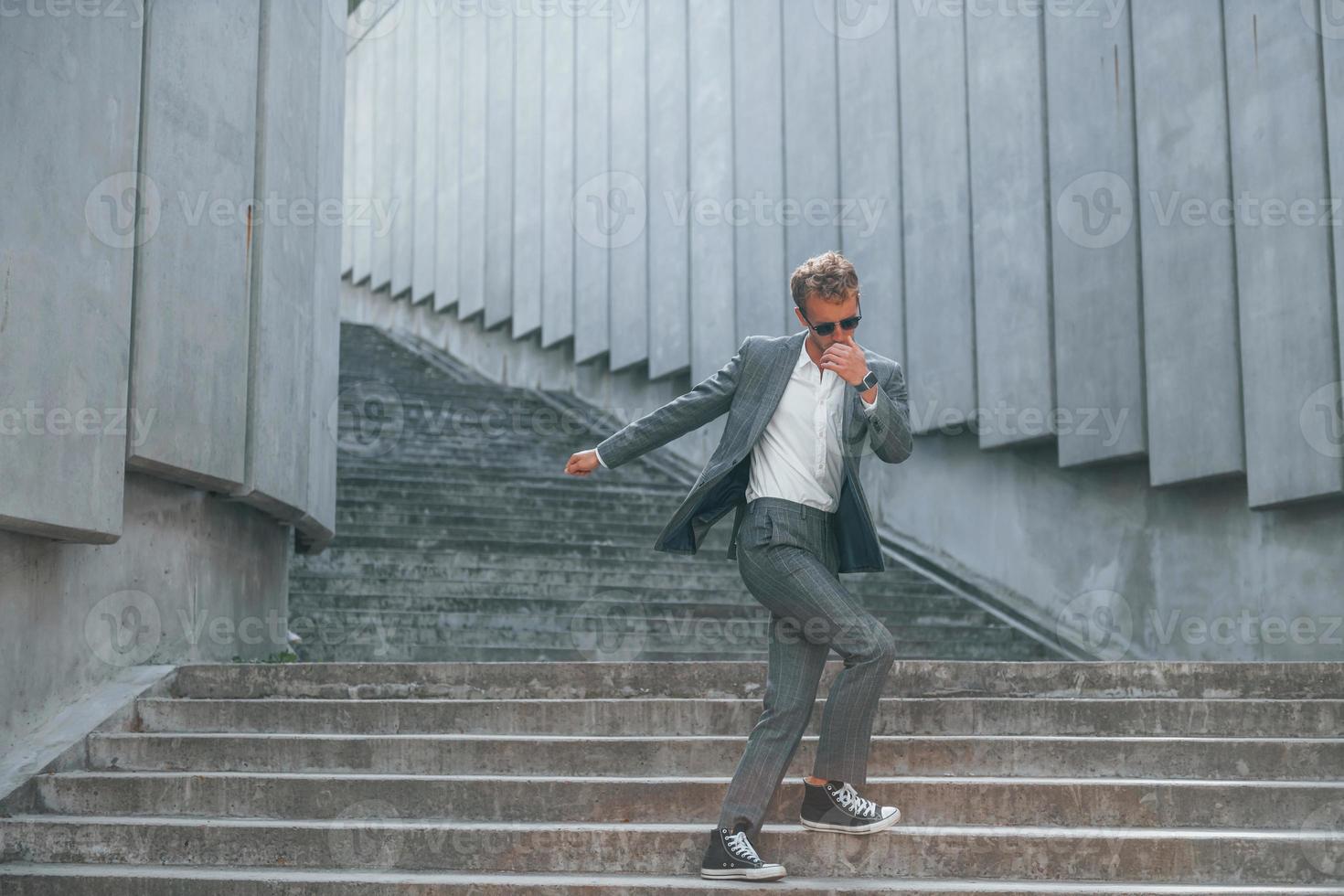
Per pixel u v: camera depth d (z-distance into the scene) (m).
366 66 20.97
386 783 4.10
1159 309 8.59
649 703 4.58
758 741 3.57
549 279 15.66
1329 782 4.12
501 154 16.98
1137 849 3.69
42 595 4.54
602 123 14.91
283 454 6.61
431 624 7.95
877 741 4.29
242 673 4.98
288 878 3.65
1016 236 9.74
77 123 4.50
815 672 3.60
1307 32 7.59
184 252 5.43
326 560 8.84
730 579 9.62
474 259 17.41
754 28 12.61
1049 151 9.56
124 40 4.90
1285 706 4.48
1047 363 9.44
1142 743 4.25
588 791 4.07
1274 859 3.67
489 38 17.48
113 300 4.73
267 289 6.38
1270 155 7.82
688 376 13.40
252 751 4.38
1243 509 8.30
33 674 4.46
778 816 3.93
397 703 4.64
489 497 10.82
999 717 4.51
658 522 11.06
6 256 4.01
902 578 10.52
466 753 4.34
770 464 3.54
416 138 19.27
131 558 5.28
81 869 3.75
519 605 8.38
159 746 4.40
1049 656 9.29
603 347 14.59
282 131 6.73
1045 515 9.89
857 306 3.43
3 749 4.25
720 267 12.77
